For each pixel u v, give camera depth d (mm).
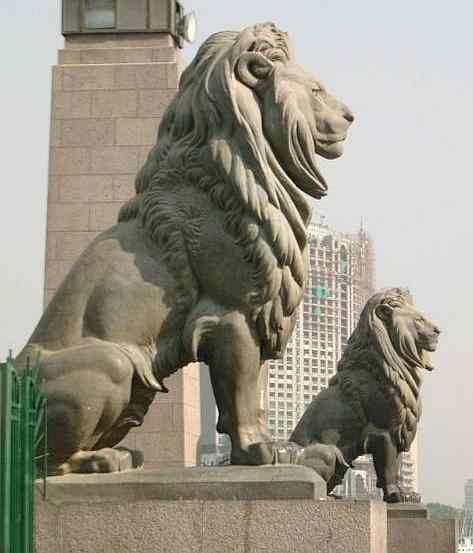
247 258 7934
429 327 13602
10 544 6738
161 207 8109
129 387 7891
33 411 7324
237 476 7574
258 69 8102
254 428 7984
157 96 14164
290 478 7500
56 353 7902
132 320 7957
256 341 8016
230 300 7984
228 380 7977
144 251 8117
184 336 8023
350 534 7219
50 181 14188
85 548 7441
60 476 7809
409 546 12680
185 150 8133
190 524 7371
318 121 8258
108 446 8188
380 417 13477
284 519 7301
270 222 7914
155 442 13578
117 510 7445
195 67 8281
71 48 14383
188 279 8047
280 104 8023
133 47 14320
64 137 14227
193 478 7594
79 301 8039
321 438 13500
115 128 14188
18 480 6941
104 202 14086
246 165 7945
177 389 13672
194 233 8016
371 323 13547
